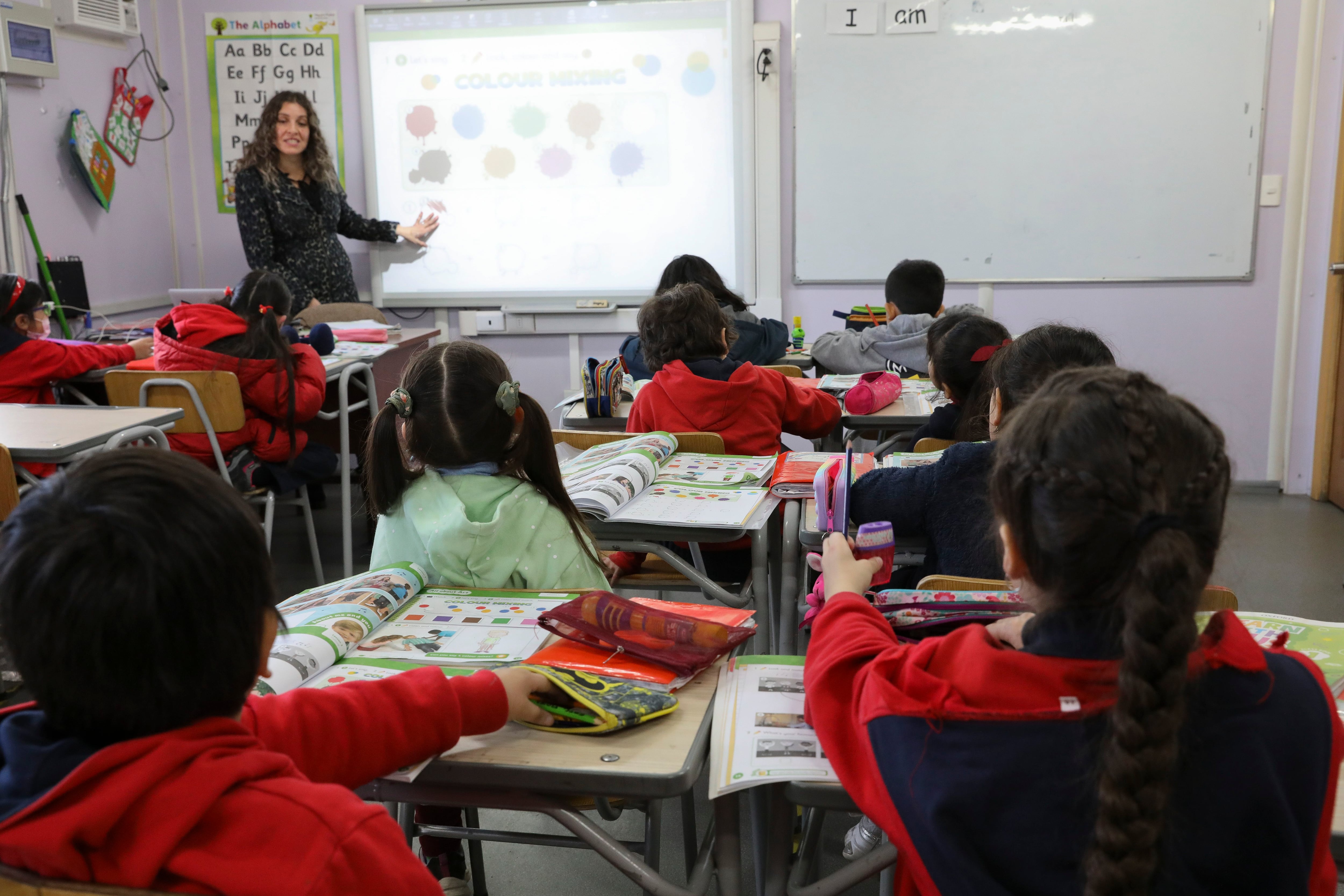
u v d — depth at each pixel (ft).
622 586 7.05
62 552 1.91
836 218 14.89
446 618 4.05
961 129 14.37
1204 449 2.25
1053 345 4.79
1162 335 14.57
